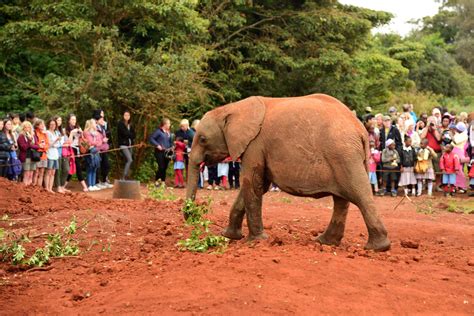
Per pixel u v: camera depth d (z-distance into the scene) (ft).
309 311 21.48
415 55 144.66
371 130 64.95
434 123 66.59
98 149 63.62
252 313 21.25
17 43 78.18
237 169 68.49
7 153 53.26
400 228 39.19
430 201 59.31
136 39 84.12
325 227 39.47
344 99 104.99
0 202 43.65
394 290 23.86
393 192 63.82
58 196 47.21
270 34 98.48
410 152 63.36
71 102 71.31
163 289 23.52
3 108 82.79
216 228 37.63
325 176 29.71
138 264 28.68
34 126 55.52
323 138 29.63
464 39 224.12
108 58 72.64
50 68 86.99
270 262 25.67
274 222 40.78
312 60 95.35
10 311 23.39
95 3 76.43
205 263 26.40
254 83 98.68
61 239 34.50
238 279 24.00
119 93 72.84
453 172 63.98
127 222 38.40
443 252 32.60
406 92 148.36
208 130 33.35
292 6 100.07
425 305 22.86
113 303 22.98
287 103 31.22
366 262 27.12
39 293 25.58
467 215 50.57
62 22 74.23
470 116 66.95
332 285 23.79
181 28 82.84
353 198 29.53
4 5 80.12
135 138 75.61
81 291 24.85
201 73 82.94
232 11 95.09
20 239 32.91
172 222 38.75
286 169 30.42
